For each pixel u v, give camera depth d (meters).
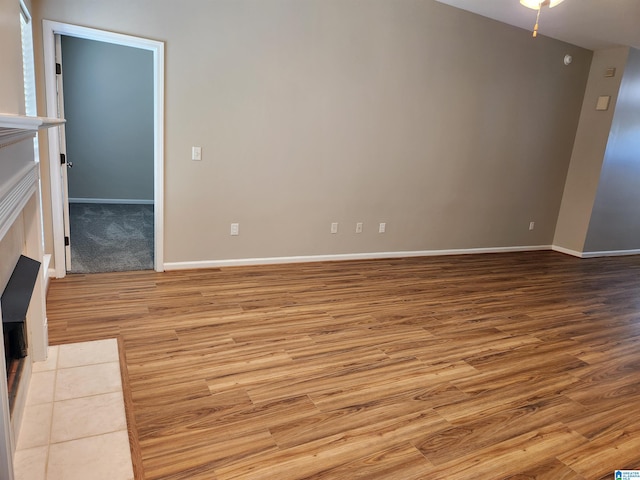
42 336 2.30
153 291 3.54
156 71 3.62
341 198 4.73
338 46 4.30
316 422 2.07
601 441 2.09
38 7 3.14
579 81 5.95
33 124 1.05
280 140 4.25
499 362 2.82
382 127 4.75
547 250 6.50
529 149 5.86
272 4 3.91
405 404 2.28
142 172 7.16
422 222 5.33
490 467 1.86
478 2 4.55
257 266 4.42
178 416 2.04
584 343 3.21
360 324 3.23
